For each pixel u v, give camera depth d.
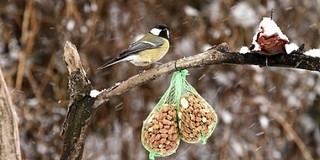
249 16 12.43
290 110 12.84
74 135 5.46
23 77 12.64
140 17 12.35
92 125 12.95
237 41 12.41
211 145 12.80
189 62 5.22
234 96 12.74
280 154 12.80
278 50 4.89
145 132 6.15
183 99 6.09
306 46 12.78
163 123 6.09
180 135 6.16
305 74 12.81
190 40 12.55
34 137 12.38
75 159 5.50
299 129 13.30
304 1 12.79
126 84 5.38
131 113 12.78
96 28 12.25
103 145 12.91
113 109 12.84
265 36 4.91
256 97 12.59
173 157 12.87
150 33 6.84
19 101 11.97
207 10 12.55
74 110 5.44
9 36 12.64
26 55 12.01
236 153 12.62
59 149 12.48
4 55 12.54
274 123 12.73
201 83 12.77
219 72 12.73
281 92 12.84
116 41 12.27
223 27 12.38
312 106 13.95
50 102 12.52
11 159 5.30
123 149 12.80
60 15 12.30
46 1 12.35
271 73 12.77
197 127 6.04
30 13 12.18
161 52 6.78
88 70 12.12
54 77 12.62
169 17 12.56
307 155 12.26
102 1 12.20
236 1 12.60
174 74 6.15
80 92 5.40
